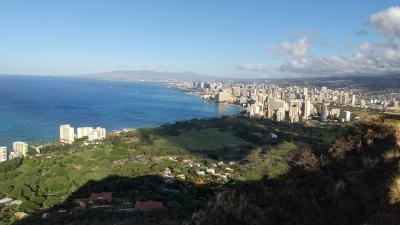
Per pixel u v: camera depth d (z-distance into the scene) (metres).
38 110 191.62
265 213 14.17
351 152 16.61
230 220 14.42
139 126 159.50
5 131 137.50
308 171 16.06
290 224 13.62
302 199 14.37
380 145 16.16
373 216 12.24
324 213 13.60
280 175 16.44
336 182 14.78
